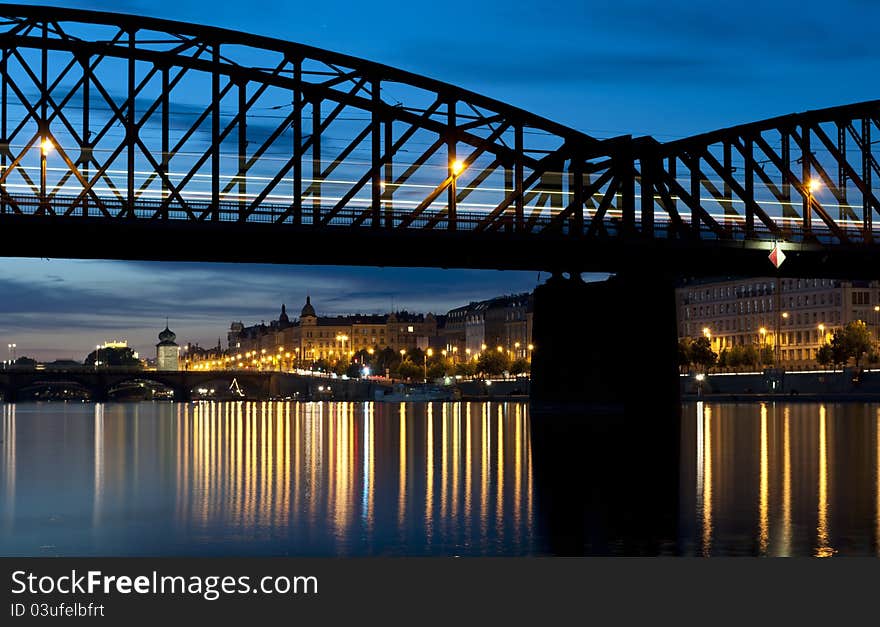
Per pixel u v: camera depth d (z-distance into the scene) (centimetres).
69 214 9512
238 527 4728
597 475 6444
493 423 13300
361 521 4831
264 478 6594
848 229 11794
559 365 12050
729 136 11419
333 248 10331
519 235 10812
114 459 8212
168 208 9706
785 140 11594
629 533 4459
